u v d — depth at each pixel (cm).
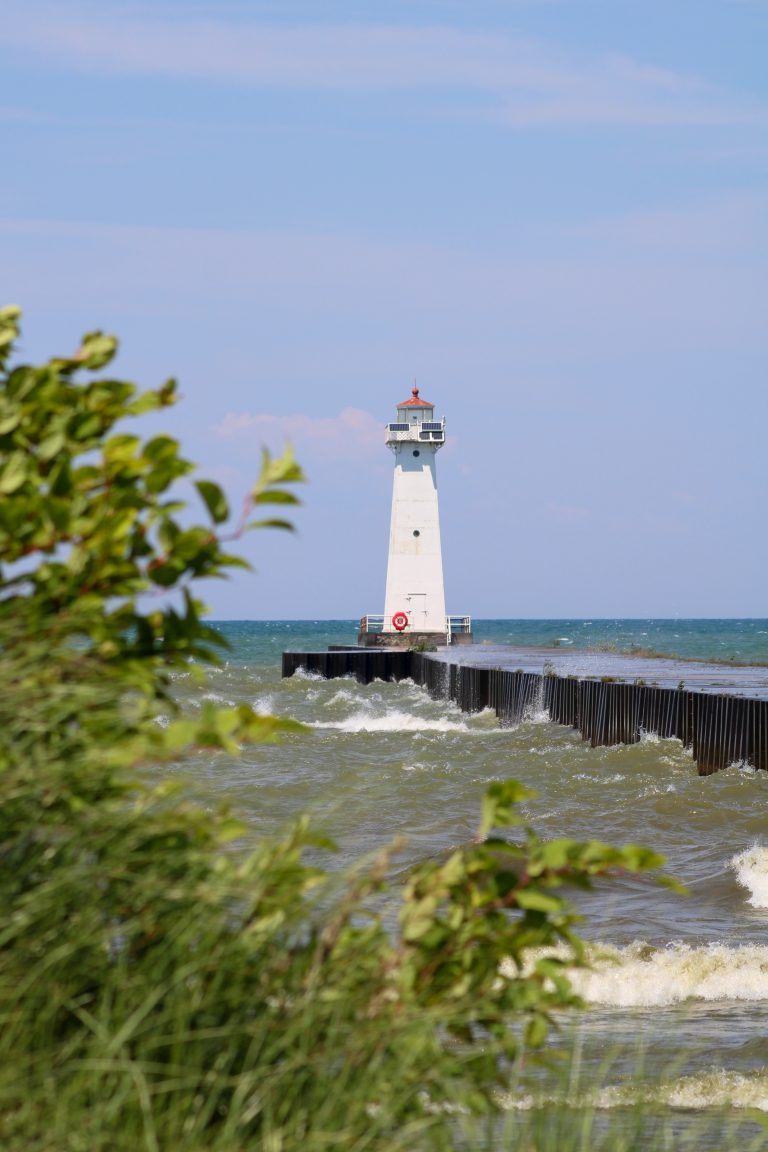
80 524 764
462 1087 841
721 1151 1501
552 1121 1005
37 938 678
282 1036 718
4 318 844
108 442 813
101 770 729
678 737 6262
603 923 3092
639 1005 2488
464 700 10656
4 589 765
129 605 789
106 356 835
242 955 734
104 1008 664
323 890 831
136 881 711
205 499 768
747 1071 1969
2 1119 625
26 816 705
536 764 6228
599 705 7338
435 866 852
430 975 805
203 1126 669
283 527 778
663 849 4212
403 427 16425
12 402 784
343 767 6381
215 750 816
